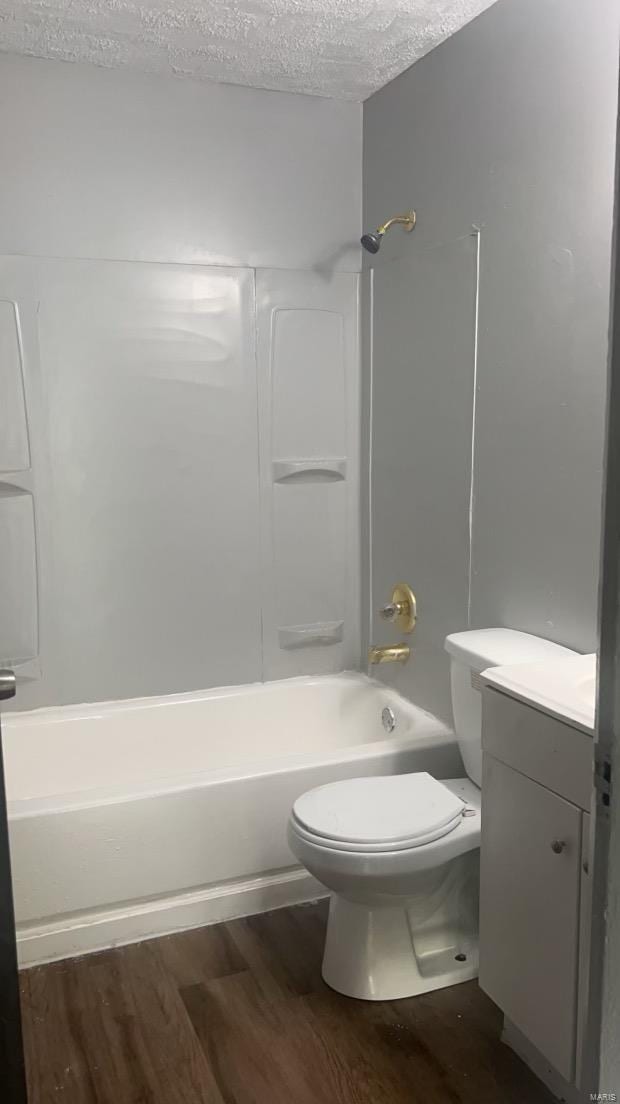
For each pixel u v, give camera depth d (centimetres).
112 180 264
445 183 247
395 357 281
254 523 298
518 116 212
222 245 281
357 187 297
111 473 276
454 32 236
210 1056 185
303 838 196
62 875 216
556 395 204
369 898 198
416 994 205
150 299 274
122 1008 201
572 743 152
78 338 266
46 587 272
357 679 313
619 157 85
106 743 278
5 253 255
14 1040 101
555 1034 162
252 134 280
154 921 229
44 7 217
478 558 241
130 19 225
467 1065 183
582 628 201
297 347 296
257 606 303
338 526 312
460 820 202
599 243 187
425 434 266
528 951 169
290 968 216
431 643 271
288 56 251
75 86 256
